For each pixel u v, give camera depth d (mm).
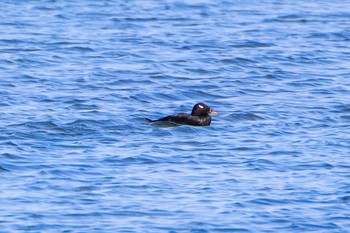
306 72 72188
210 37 84812
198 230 37594
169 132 52938
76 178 43844
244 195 41812
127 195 41562
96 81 67375
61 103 60219
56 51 77438
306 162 47156
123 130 53281
